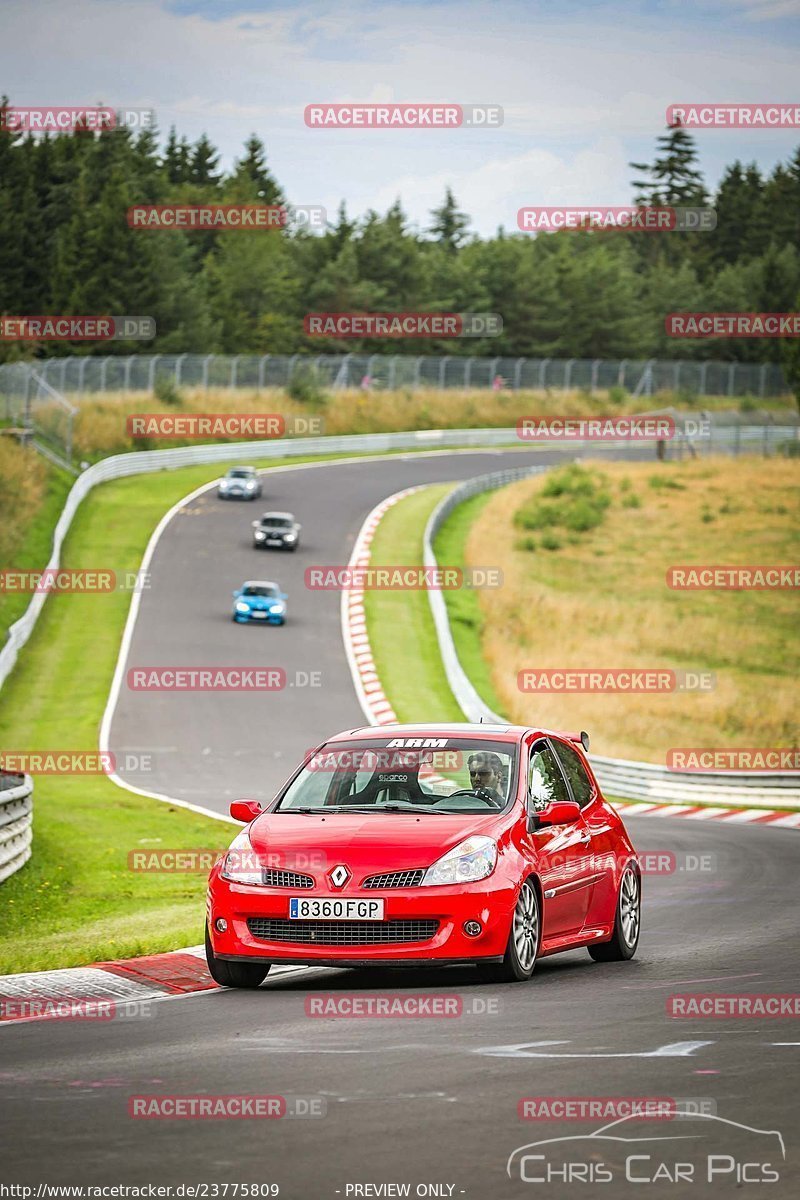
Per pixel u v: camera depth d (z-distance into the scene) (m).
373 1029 23.56
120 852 58.25
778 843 65.12
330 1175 15.38
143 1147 16.42
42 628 128.50
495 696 120.44
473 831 28.81
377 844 28.27
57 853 56.44
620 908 33.00
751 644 145.12
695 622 151.88
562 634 143.88
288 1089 19.16
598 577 169.00
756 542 186.38
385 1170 15.55
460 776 31.08
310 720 106.25
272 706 109.44
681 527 193.12
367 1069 20.39
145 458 199.12
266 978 30.45
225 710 107.75
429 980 29.41
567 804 30.73
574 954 35.00
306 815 30.09
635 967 31.62
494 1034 23.05
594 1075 20.03
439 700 115.88
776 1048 21.94
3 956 33.47
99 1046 22.31
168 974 29.97
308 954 27.66
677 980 29.31
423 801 30.80
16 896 46.72
